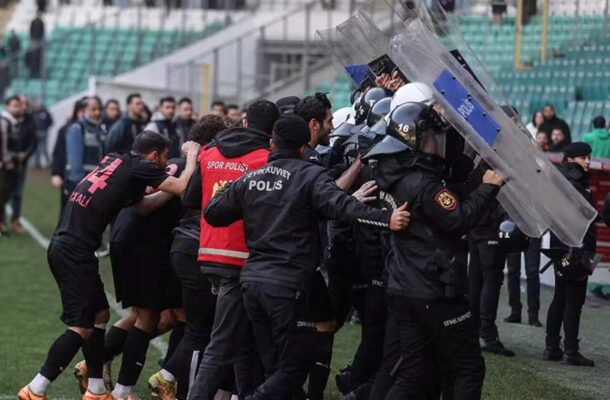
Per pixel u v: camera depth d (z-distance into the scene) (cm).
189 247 1216
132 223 1290
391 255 1048
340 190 1056
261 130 1177
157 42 4850
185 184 1255
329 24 3928
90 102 2397
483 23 3069
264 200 1080
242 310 1142
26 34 5553
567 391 1348
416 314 1016
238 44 4066
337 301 1245
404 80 1179
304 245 1076
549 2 2819
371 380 1191
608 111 2434
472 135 1003
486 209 998
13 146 2859
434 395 1061
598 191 1705
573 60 2677
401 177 1010
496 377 1419
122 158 1269
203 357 1153
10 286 2142
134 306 1295
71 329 1245
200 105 3872
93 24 4875
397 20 1076
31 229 3038
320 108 1170
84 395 1291
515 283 1738
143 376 1457
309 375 1153
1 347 1608
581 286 1484
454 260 1006
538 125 2189
